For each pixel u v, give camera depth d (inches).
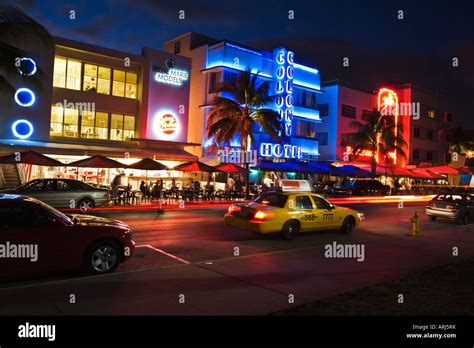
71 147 1008.2
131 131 1195.3
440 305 257.8
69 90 1075.9
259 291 276.4
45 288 269.1
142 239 474.3
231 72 1395.2
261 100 1167.0
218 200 1093.1
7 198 288.4
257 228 480.4
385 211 994.1
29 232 280.5
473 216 781.9
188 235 515.5
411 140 2142.0
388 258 410.3
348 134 1857.8
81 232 300.4
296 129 1619.1
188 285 284.7
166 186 1218.6
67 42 1055.6
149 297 255.1
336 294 275.3
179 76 1259.2
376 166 1820.9
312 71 1656.0
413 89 2155.5
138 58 1177.4
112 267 315.9
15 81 962.1
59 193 698.8
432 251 462.3
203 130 1412.4
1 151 892.6
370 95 1991.9
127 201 939.3
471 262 398.3
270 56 1533.0
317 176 1715.1
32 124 997.2
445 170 1710.1
